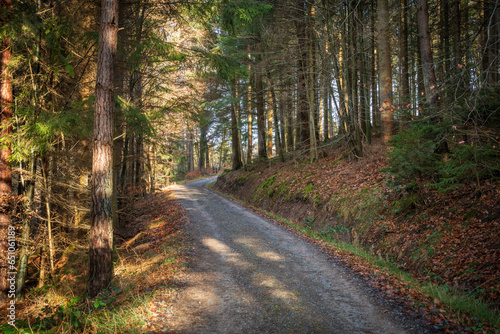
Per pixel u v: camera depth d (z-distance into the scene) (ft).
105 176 23.29
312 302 18.60
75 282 28.96
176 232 40.52
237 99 68.69
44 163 30.73
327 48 52.26
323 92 61.31
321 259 27.61
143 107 38.50
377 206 33.12
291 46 56.54
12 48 25.90
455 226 23.66
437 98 26.17
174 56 30.60
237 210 56.54
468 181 26.58
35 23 25.00
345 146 58.54
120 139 43.29
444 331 14.11
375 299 18.40
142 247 38.99
